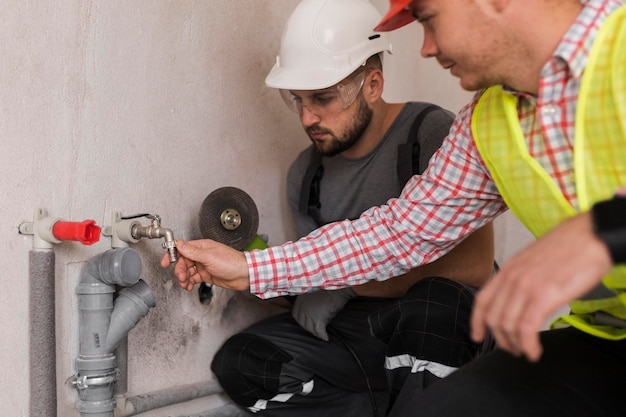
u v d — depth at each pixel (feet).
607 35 3.65
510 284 2.87
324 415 7.04
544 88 3.82
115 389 5.88
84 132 5.65
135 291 5.74
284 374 6.72
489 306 2.91
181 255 5.48
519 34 3.76
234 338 7.00
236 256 5.28
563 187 3.99
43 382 5.29
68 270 5.57
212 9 6.77
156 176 6.31
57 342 5.52
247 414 7.27
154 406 6.26
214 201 6.35
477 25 3.76
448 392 3.76
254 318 7.59
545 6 3.73
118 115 5.92
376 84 6.62
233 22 7.02
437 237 4.97
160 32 6.26
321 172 7.09
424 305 5.76
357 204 6.85
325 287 5.32
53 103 5.39
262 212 7.52
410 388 5.73
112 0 5.81
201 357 6.93
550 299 2.75
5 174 5.08
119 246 5.82
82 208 5.66
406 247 5.07
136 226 5.73
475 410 3.64
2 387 5.11
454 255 6.42
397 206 5.05
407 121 6.75
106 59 5.79
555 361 3.85
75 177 5.59
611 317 4.10
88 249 5.73
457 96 9.71
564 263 2.78
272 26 7.50
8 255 5.12
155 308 6.40
